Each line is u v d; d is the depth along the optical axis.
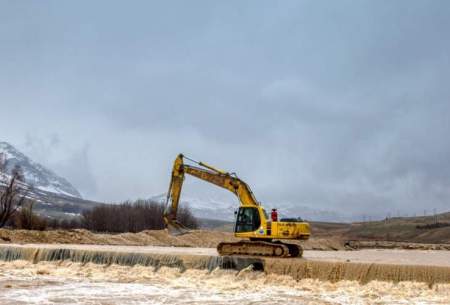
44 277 25.00
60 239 47.19
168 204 30.72
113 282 23.91
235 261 26.41
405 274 23.41
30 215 57.94
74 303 18.12
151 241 55.16
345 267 24.30
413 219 153.38
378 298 20.56
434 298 20.61
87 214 94.06
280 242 30.17
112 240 51.47
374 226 147.88
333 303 19.19
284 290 22.42
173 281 24.41
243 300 19.59
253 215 29.66
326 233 141.62
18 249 30.97
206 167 31.17
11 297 18.95
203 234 62.66
